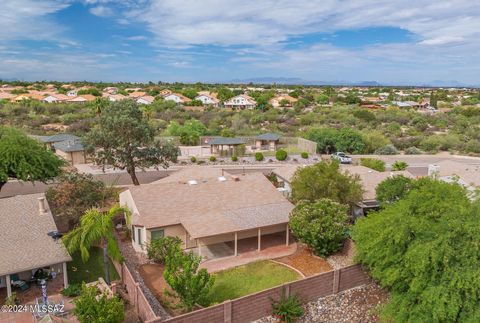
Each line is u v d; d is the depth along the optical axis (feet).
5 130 126.72
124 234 93.20
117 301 55.47
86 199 90.43
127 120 122.72
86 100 408.67
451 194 65.05
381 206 96.27
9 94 447.42
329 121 305.12
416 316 54.80
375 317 63.00
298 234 82.33
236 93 544.62
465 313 51.21
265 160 204.74
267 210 91.30
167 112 332.19
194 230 80.18
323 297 66.69
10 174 104.94
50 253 66.23
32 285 68.74
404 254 57.52
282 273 76.23
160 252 76.95
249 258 82.53
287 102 437.17
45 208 78.28
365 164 150.51
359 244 66.64
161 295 67.15
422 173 173.58
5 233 68.69
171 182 98.37
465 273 50.80
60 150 188.03
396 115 329.52
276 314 60.18
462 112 346.33
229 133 250.37
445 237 53.62
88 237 65.36
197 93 486.79
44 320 54.75
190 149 224.12
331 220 81.05
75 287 66.54
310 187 97.71
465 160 207.31
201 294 61.36
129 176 164.55
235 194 96.84
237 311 57.82
